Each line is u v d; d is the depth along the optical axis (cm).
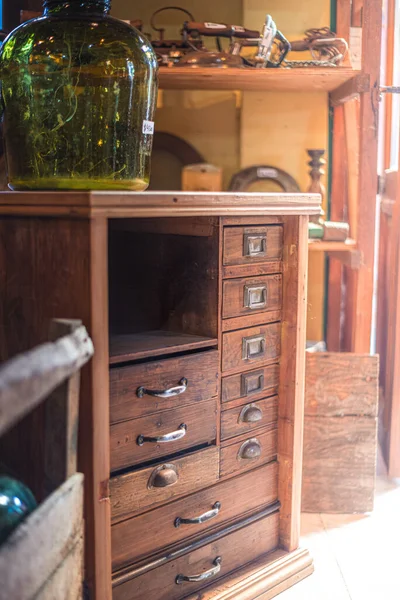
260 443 161
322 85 219
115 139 140
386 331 265
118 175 142
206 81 212
